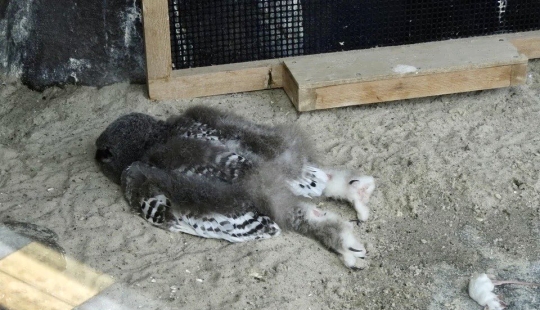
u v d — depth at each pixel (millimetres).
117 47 2594
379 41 2668
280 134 2260
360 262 2146
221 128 2264
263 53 2633
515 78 2578
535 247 2199
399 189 2311
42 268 2074
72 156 2389
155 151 2232
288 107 2555
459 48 2625
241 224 2148
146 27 2486
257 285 2084
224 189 2146
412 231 2230
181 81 2555
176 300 2047
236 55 2621
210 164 2174
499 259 2174
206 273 2100
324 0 2598
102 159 2301
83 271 2088
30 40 2592
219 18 2576
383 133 2477
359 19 2637
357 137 2465
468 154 2402
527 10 2691
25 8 2568
